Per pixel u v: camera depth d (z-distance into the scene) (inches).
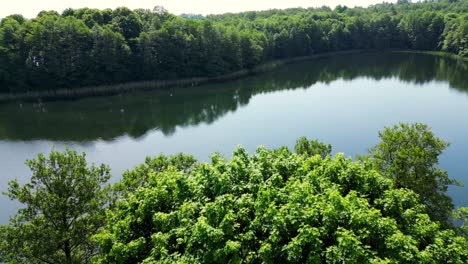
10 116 2883.9
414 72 4628.4
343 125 2625.5
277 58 5949.8
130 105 3250.5
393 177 1120.8
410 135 1160.2
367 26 6870.1
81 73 3681.1
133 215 729.6
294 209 597.9
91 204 936.9
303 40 6063.0
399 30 6811.0
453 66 4955.7
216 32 4586.6
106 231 747.4
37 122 2738.7
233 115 2972.4
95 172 1016.2
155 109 3139.8
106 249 690.8
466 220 1039.0
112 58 3791.8
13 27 3627.0
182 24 4530.0
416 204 751.7
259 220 616.1
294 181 715.4
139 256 678.5
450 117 2726.4
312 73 4847.4
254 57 4950.8
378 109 3002.0
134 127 2664.9
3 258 880.9
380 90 3715.6
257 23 6535.4
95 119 2834.6
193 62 4384.8
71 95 3607.3
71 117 2876.5
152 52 4168.3
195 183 716.0
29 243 882.8
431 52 6333.7
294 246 549.6
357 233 594.6
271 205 602.5
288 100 3427.7
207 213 625.6
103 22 4259.4
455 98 3289.9
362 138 2362.2
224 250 561.0
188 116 2947.8
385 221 613.0
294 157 836.0
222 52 4675.2
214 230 581.6
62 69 3570.4
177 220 661.9
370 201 733.3
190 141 2397.9
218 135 2503.7
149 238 715.4
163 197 729.0
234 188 709.9
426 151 1117.1
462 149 2118.6
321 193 692.1
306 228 556.4
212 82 4343.0
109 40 3777.1
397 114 2842.0
